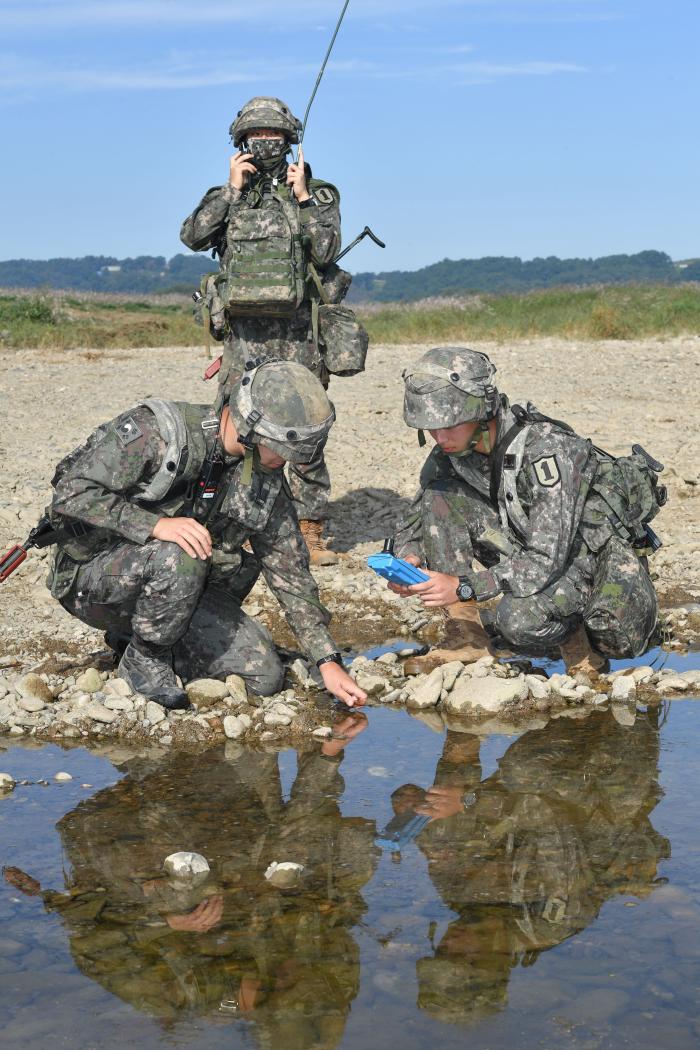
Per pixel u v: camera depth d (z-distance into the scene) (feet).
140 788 11.79
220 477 13.34
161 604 13.41
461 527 15.60
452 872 9.64
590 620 14.33
